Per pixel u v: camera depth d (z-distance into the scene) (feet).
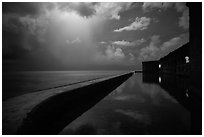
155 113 20.43
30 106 16.66
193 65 33.17
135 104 26.35
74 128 16.31
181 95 33.24
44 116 17.48
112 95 36.78
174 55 82.17
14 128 12.01
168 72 101.65
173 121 17.24
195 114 19.58
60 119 19.40
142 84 61.82
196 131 14.53
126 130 15.31
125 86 56.29
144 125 16.34
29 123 13.73
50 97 20.31
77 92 28.71
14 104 17.51
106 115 20.56
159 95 34.55
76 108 25.13
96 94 38.75
